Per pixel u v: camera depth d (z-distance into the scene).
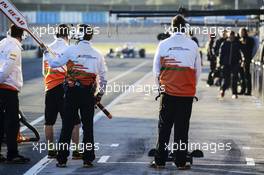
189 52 34.03
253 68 80.88
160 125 34.44
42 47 35.00
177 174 33.03
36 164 35.72
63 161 34.84
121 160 36.78
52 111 37.22
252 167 34.84
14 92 35.88
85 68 34.56
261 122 53.78
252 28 110.31
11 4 35.25
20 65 36.19
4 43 35.78
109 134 46.62
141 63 173.25
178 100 34.06
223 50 73.94
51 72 37.12
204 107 65.31
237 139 44.53
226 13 65.44
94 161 36.50
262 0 82.44
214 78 93.31
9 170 34.06
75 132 37.00
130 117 57.03
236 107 65.31
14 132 35.91
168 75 34.09
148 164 35.62
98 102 35.72
